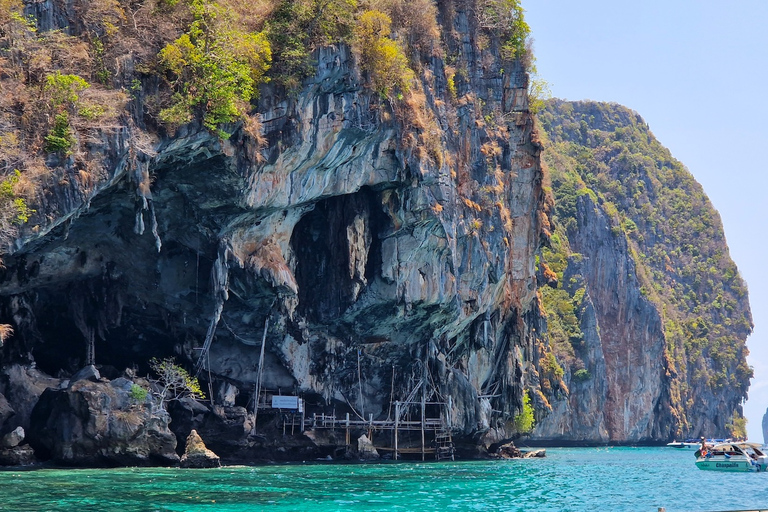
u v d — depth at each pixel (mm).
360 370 75625
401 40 72000
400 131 67250
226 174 56906
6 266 55562
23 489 41062
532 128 87562
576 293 178625
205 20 54031
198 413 64125
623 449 151875
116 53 51594
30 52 48531
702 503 45406
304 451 71562
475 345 83250
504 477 58812
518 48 86375
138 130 51344
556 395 133875
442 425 77375
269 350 69125
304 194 63062
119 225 58406
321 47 60938
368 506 39500
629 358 180625
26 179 46312
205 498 39938
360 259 69812
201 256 62500
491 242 80938
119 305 62500
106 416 54094
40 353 64312
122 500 38219
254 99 58469
